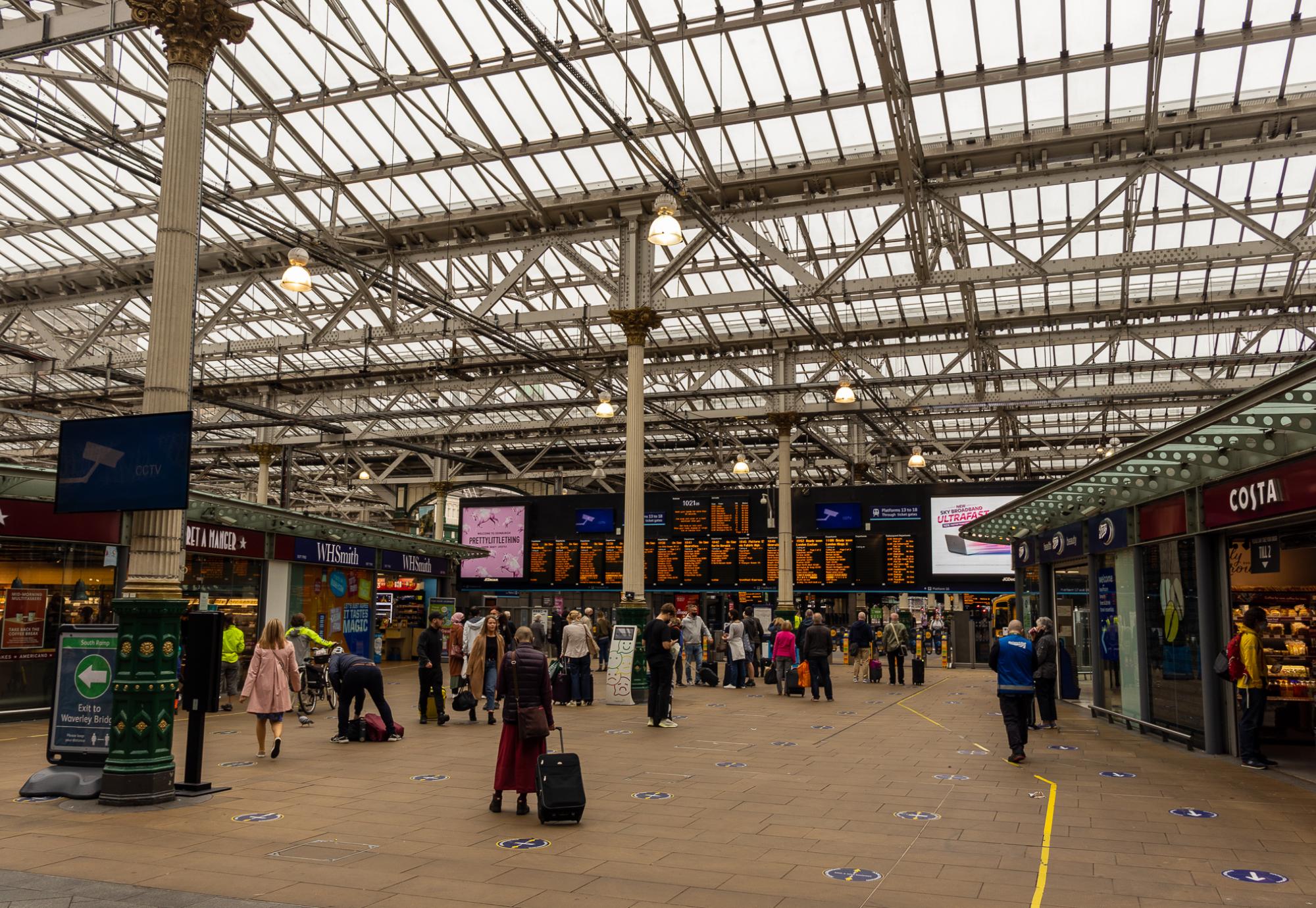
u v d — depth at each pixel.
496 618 15.12
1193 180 19.39
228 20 9.38
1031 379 31.39
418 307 26.34
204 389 31.05
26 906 5.39
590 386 28.64
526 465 39.28
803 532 32.31
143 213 21.98
